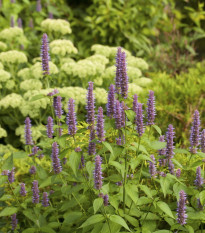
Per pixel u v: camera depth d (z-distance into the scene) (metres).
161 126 2.65
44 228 2.03
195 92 2.80
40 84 2.79
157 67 3.99
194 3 4.71
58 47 3.07
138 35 4.39
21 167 2.42
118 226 1.92
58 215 2.12
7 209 2.01
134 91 2.72
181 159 2.20
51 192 2.18
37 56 4.09
